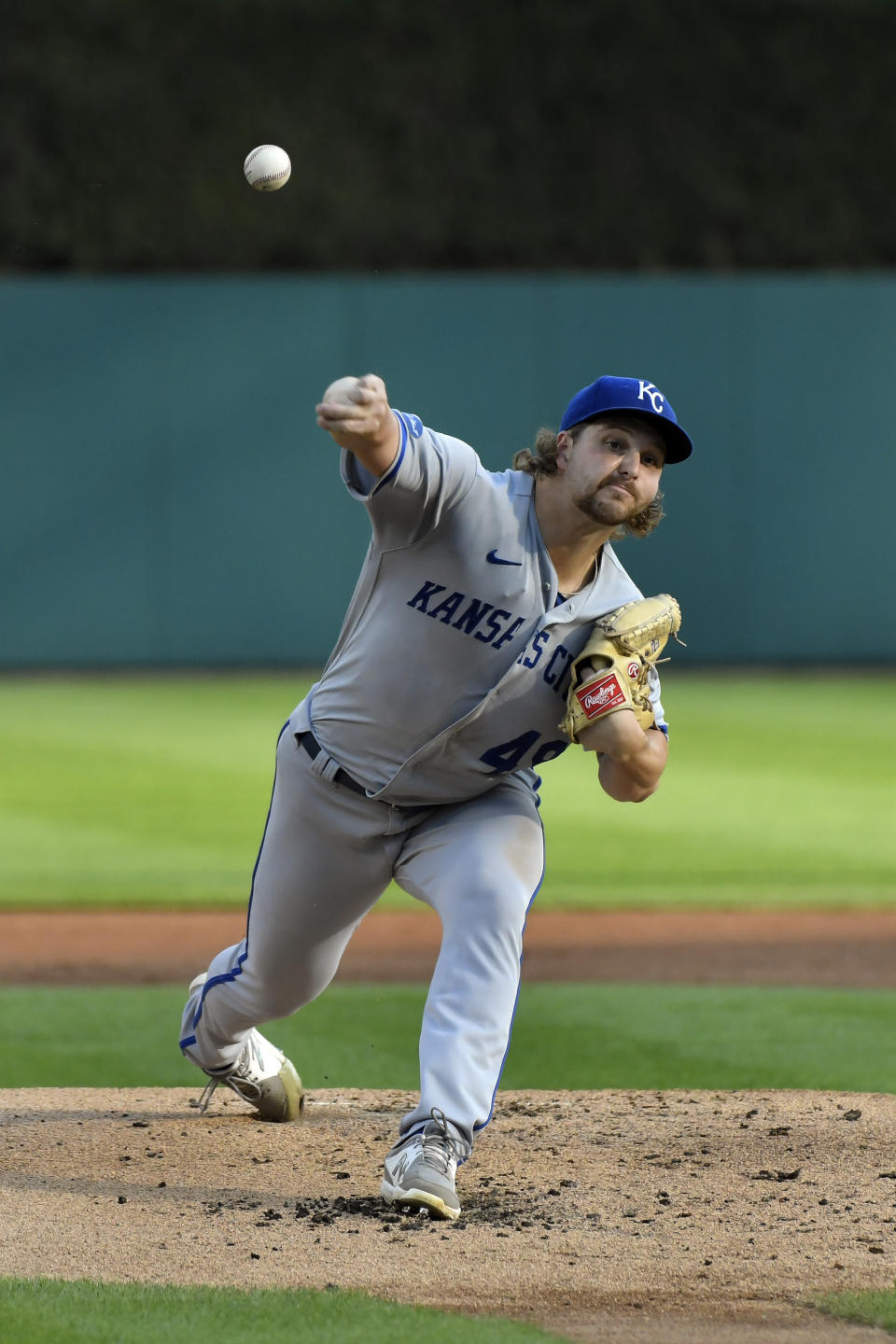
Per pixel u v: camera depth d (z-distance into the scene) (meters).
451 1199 12.73
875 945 27.78
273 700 65.06
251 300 76.31
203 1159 14.75
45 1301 10.88
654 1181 13.95
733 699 65.94
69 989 24.25
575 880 33.25
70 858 34.91
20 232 84.50
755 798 43.53
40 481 75.88
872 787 45.16
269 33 85.31
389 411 12.09
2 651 76.25
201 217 85.25
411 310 77.12
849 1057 19.52
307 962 14.63
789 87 86.88
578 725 13.13
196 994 15.48
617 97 86.75
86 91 84.38
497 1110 16.66
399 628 13.12
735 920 29.77
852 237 87.44
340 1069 19.16
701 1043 20.38
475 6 86.19
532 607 13.03
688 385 77.38
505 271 87.06
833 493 77.81
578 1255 12.02
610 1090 17.59
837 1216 12.89
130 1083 18.53
